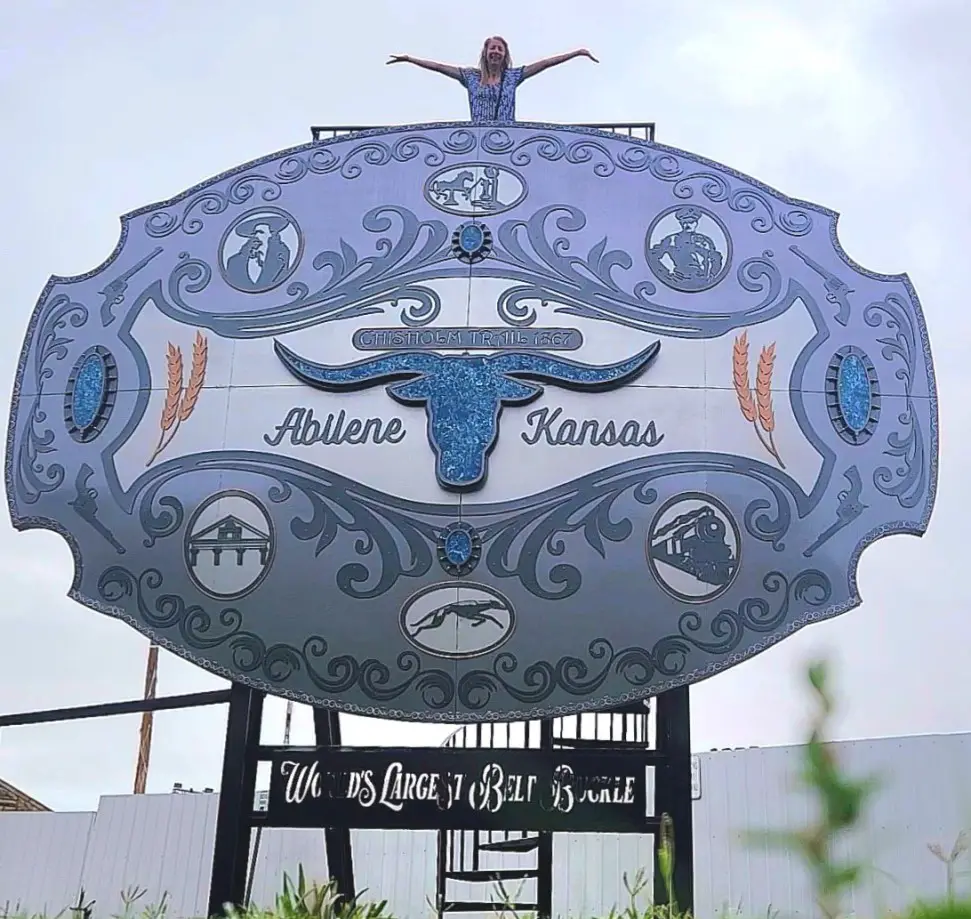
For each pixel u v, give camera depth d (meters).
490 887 16.56
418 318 10.70
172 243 11.37
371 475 10.15
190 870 19.89
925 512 9.90
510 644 9.50
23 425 10.76
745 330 10.54
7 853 21.20
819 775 1.59
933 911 1.61
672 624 9.52
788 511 9.88
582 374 10.34
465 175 11.38
